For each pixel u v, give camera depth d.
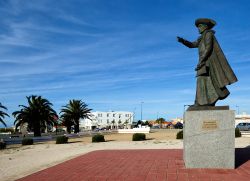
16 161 18.83
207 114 10.71
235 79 11.03
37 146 32.28
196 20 11.80
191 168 10.70
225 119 10.60
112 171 11.00
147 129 53.66
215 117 10.66
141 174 10.15
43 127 52.09
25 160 19.09
